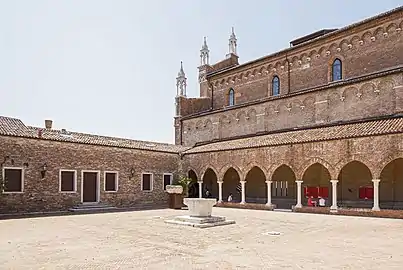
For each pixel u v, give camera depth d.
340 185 34.25
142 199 37.91
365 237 17.06
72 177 32.56
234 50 56.66
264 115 40.81
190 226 21.06
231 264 11.34
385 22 34.38
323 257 12.46
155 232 18.67
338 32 37.69
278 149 32.88
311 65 40.41
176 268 10.80
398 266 11.14
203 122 48.06
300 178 31.09
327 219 25.11
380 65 34.50
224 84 50.69
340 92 34.50
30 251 13.46
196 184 42.94
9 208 28.09
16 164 28.62
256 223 22.78
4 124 30.31
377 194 26.45
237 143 38.53
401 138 25.16
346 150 28.17
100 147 34.69
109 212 31.19
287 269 10.74
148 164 38.81
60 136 32.78
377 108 31.72
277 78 44.00
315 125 35.47
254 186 41.03
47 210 30.42
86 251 13.48
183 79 54.66
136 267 10.93
